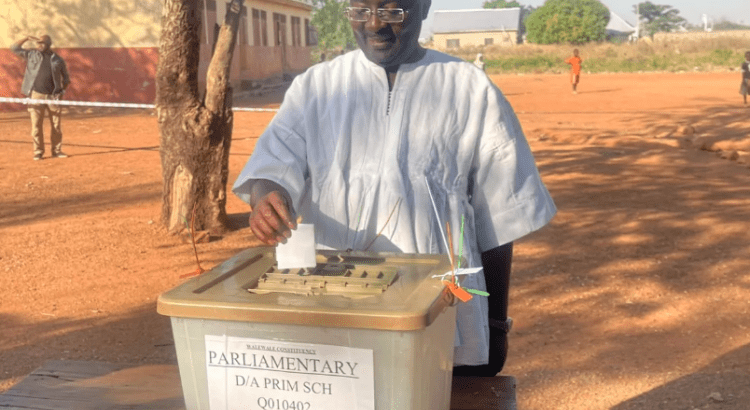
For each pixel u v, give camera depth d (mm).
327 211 1992
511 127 2043
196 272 1668
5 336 4957
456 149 2006
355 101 2010
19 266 6578
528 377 4281
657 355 4559
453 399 2025
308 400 1439
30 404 2166
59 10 23125
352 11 1957
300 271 1673
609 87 32656
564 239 7285
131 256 6852
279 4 36531
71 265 6594
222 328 1452
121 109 23328
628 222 7938
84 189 10242
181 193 7523
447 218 1958
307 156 2020
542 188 2080
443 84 2016
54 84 12930
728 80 36031
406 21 1937
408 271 1681
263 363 1447
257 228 1584
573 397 4016
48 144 15219
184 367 1508
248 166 1939
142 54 23328
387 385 1395
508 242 2090
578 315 5254
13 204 9305
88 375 2418
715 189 9789
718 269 6250
